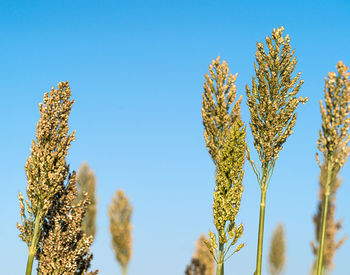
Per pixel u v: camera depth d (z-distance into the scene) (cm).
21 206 2005
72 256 2106
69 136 2102
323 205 1559
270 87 1841
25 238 2000
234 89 1892
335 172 1555
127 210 3128
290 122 1816
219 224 1778
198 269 2789
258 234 1764
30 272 1978
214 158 1870
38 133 2047
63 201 2150
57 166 2062
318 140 1590
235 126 1836
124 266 3073
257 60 1862
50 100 2080
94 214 3006
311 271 1597
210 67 1912
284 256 2947
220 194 1809
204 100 1905
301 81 1833
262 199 1784
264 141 1808
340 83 1564
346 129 1552
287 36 1847
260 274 1736
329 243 1567
